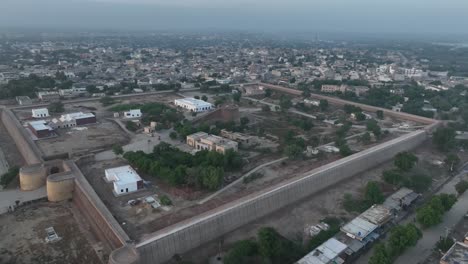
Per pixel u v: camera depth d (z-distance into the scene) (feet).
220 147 565.94
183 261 323.37
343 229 368.68
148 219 372.99
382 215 397.60
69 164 499.51
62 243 350.84
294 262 322.75
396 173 499.10
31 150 563.89
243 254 317.01
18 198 440.86
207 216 365.40
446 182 529.86
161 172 464.24
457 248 321.52
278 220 406.41
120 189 426.92
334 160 551.59
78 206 424.46
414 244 343.87
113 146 588.09
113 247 336.08
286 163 545.44
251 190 447.01
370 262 311.88
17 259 325.42
